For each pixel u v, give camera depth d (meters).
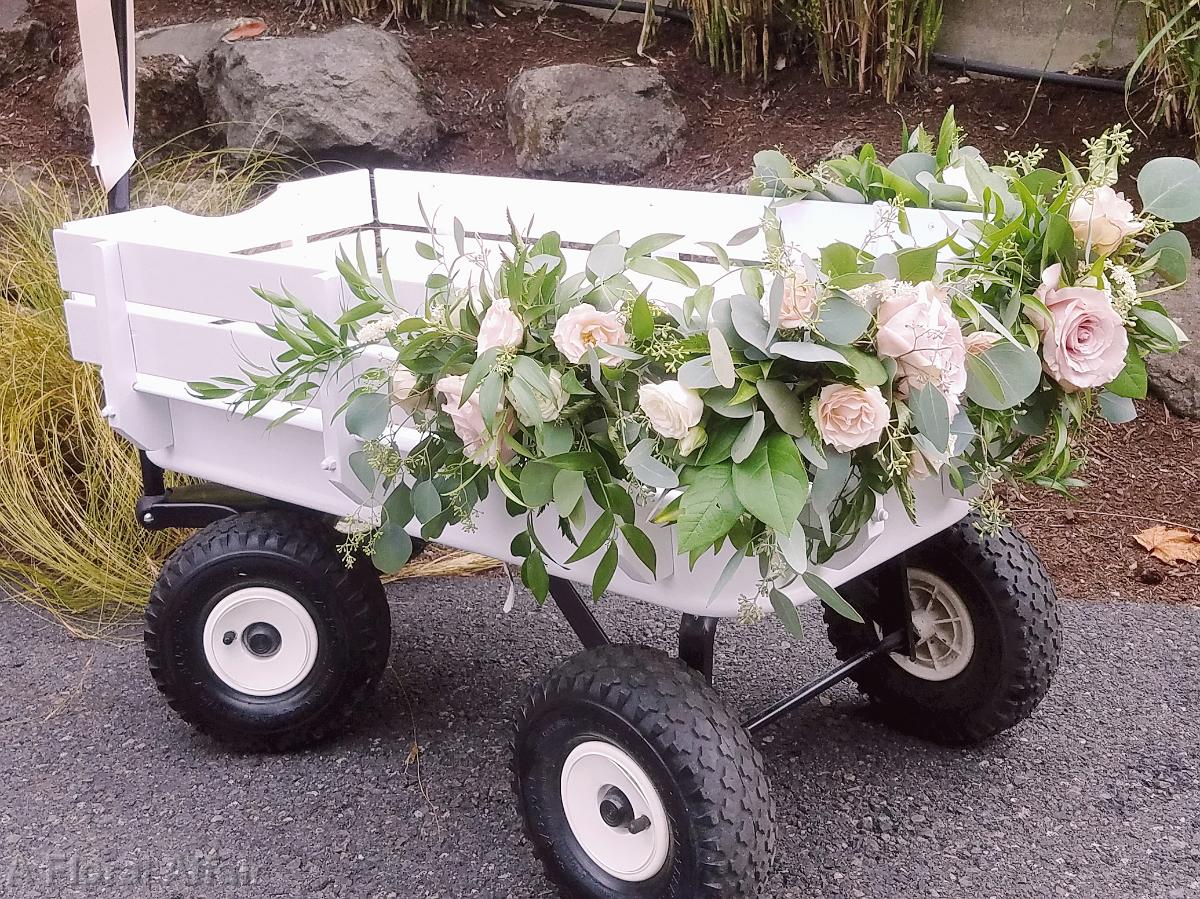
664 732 1.67
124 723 2.54
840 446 1.46
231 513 2.36
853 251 1.51
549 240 1.67
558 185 2.69
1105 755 2.33
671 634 2.86
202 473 2.24
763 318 1.48
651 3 4.75
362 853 2.09
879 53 4.42
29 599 3.12
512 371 1.55
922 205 2.06
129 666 2.79
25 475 3.18
